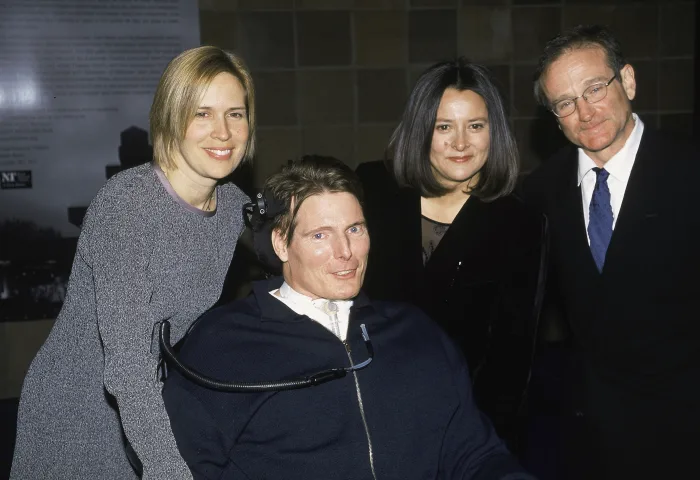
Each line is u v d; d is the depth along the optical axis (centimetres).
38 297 441
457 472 169
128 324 160
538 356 450
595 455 230
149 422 152
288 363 166
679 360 212
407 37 465
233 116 181
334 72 462
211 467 157
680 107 489
